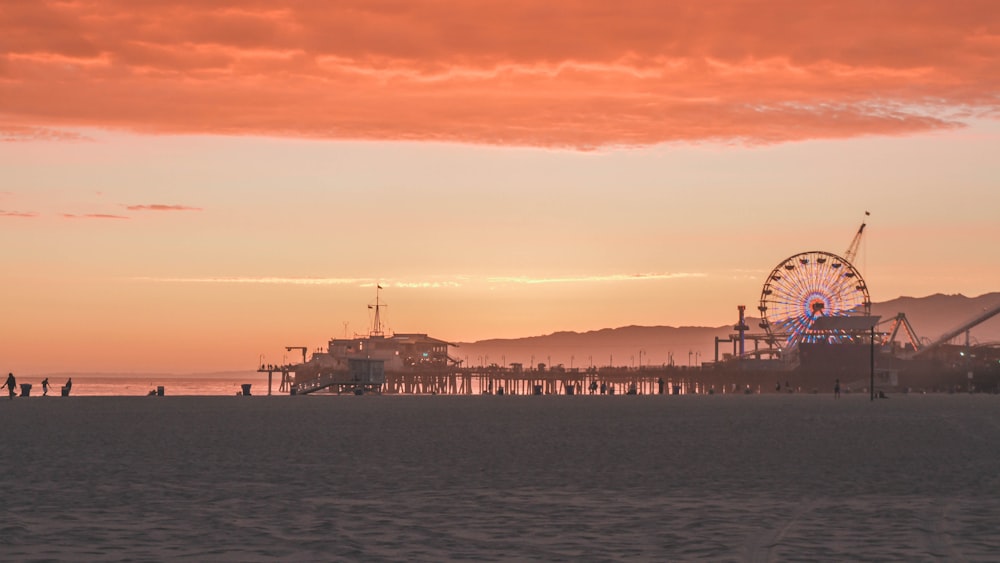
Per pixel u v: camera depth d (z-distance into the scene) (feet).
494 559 102.37
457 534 119.03
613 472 197.36
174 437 297.94
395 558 102.73
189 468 202.28
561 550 108.06
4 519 128.57
